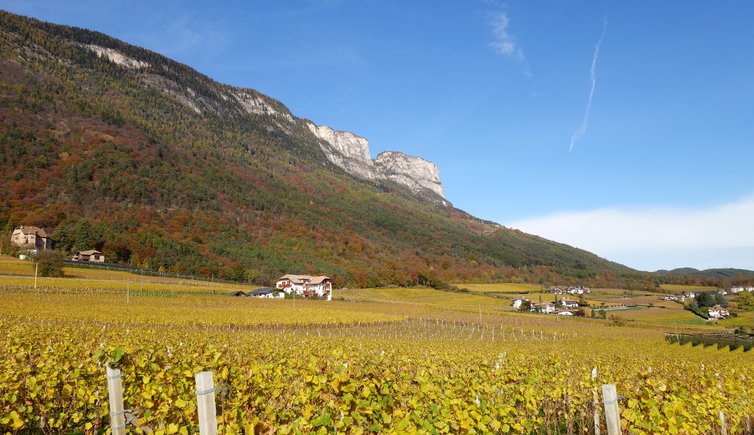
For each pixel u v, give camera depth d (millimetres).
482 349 27844
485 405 8031
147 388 6824
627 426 7770
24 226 79938
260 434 5953
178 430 6000
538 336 53219
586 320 74250
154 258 84812
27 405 7242
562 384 11828
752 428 11711
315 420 5742
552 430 11984
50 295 51188
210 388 4605
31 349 11234
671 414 7199
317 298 83000
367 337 40781
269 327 45812
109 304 48812
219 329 40656
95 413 7207
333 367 9352
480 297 101000
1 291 50219
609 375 14016
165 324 41062
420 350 23469
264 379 8703
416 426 6562
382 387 7469
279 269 101125
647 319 79750
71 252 82188
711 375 15500
